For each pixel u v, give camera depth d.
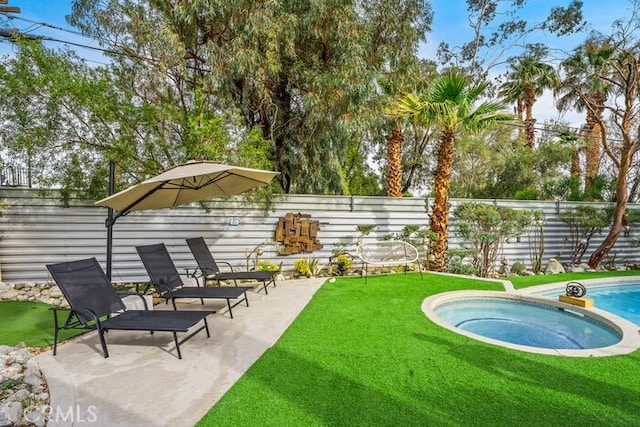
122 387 3.34
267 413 2.93
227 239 9.46
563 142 16.86
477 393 3.29
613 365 3.92
